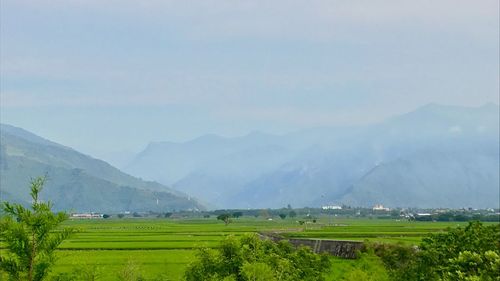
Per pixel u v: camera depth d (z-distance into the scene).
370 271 44.69
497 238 33.31
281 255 47.69
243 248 41.50
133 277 43.62
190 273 40.38
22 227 27.41
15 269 27.50
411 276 36.94
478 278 25.12
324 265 56.09
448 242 34.75
